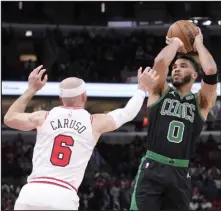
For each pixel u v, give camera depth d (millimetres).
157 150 5039
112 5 14633
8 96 12547
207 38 13758
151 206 4965
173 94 5152
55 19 14586
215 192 12422
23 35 14266
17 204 4203
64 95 4492
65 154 4289
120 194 12352
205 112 5172
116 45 14453
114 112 4492
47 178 4227
